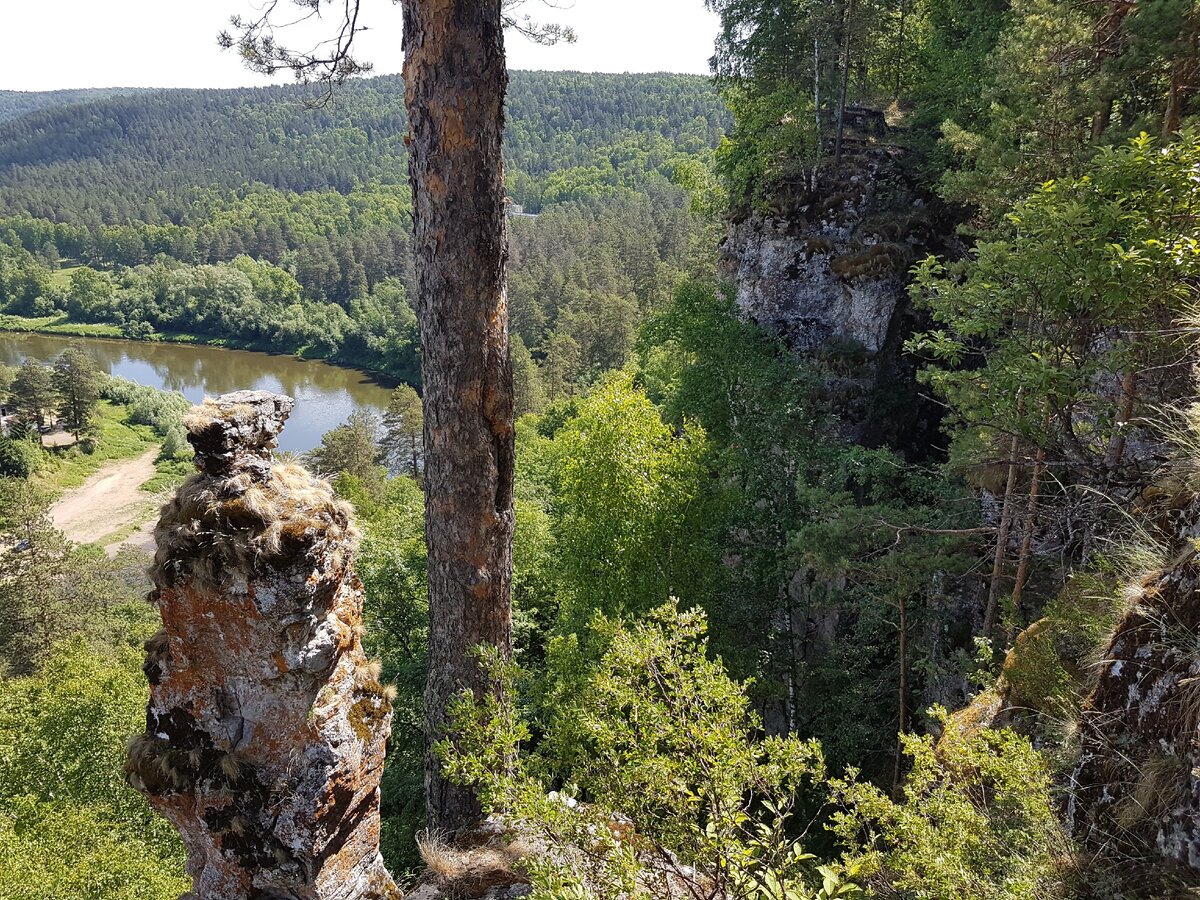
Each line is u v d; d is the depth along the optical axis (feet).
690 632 16.26
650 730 15.14
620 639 16.56
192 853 14.90
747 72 77.92
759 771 14.42
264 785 14.03
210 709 14.07
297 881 14.17
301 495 14.38
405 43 20.43
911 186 67.72
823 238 68.49
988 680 25.35
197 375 312.71
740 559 50.96
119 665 59.67
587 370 239.71
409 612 55.26
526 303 285.84
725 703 15.11
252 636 13.64
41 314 412.77
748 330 64.95
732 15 74.49
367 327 331.36
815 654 57.98
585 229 382.01
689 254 281.74
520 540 63.21
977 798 16.97
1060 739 17.94
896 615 46.80
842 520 40.04
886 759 47.16
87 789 47.60
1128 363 25.34
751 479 54.24
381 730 15.55
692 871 15.02
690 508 38.60
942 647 45.03
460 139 20.07
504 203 21.44
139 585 130.41
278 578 13.50
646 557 38.40
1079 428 32.53
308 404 270.87
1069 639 21.62
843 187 68.85
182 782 13.98
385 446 192.24
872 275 65.10
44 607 111.24
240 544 13.35
